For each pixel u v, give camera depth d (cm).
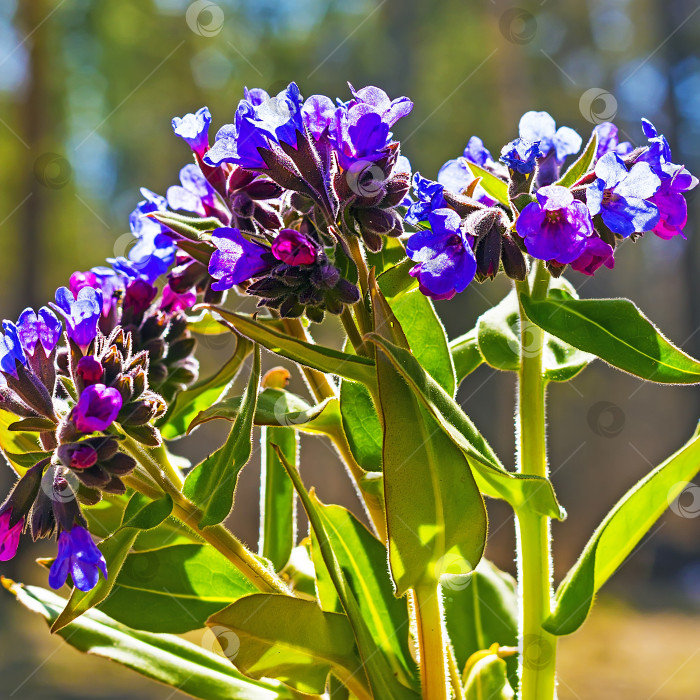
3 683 177
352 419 50
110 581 46
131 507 48
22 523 47
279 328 51
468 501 47
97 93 332
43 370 48
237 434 48
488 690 50
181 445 339
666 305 441
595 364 395
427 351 51
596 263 47
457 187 51
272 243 47
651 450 381
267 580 49
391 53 345
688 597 270
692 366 48
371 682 48
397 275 49
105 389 46
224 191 49
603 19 344
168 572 50
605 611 251
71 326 48
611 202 47
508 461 276
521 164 48
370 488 51
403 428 47
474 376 293
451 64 347
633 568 310
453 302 320
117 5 309
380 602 50
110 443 46
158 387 51
